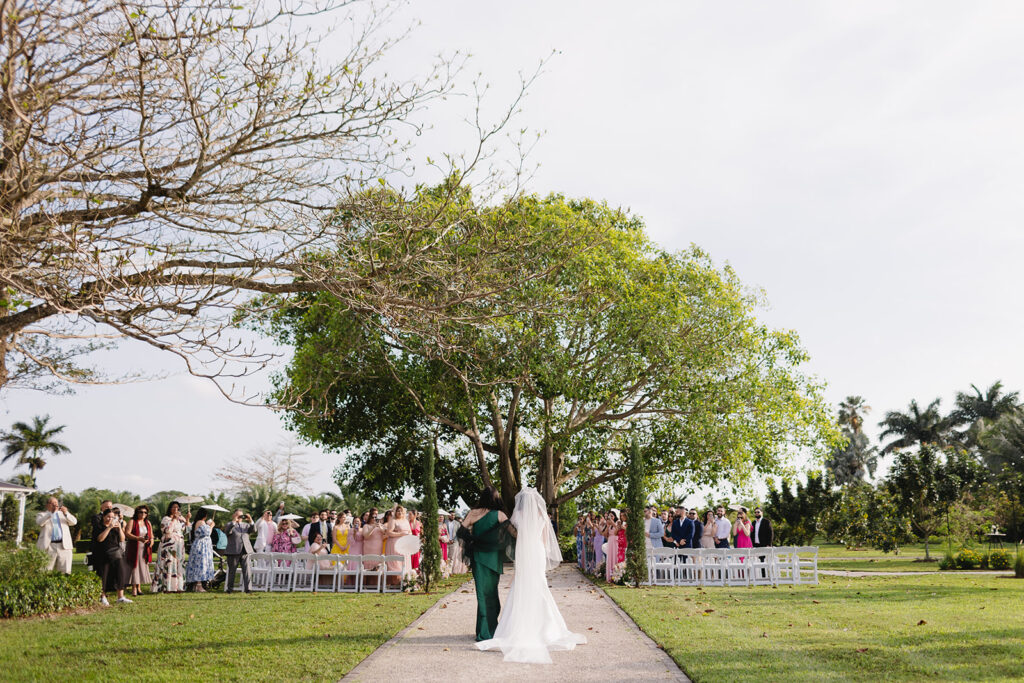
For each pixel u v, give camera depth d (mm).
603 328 25672
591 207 26750
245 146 7230
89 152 7242
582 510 37938
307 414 9500
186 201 7535
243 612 12648
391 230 9352
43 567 13906
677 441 27906
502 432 29578
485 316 9688
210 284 7855
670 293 26109
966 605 12961
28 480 60531
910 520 31375
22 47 6059
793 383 28594
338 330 25172
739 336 27266
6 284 6977
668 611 12422
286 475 50375
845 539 34844
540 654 8391
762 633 9898
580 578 21438
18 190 6633
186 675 7605
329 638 9742
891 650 8539
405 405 29484
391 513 17859
